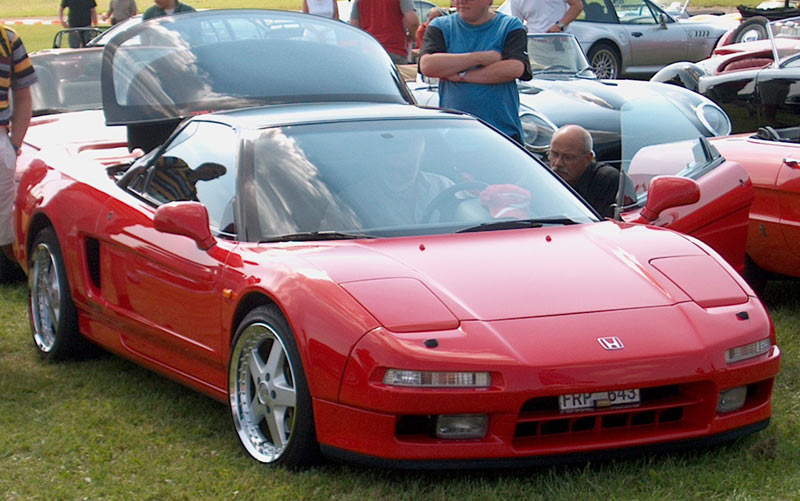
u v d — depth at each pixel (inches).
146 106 265.1
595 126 392.8
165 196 220.1
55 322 251.0
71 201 244.4
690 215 243.1
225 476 173.3
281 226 192.9
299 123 214.5
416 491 161.6
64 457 186.7
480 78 293.3
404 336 156.8
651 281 175.0
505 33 296.2
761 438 181.0
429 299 163.9
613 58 767.1
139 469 179.6
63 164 264.7
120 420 205.0
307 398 166.7
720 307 171.0
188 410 209.8
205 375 198.5
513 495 160.1
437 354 154.3
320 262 175.5
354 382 158.2
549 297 167.2
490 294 166.7
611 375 155.9
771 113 340.8
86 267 238.1
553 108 402.3
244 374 183.8
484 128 223.8
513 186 207.9
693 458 171.6
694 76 492.4
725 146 287.4
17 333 276.8
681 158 256.1
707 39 798.5
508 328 159.0
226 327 185.8
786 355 238.7
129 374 237.5
